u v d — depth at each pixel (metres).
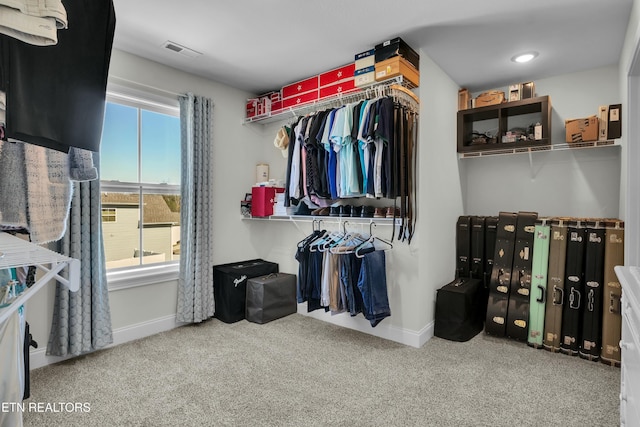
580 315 2.54
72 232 2.36
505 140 3.09
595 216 3.01
